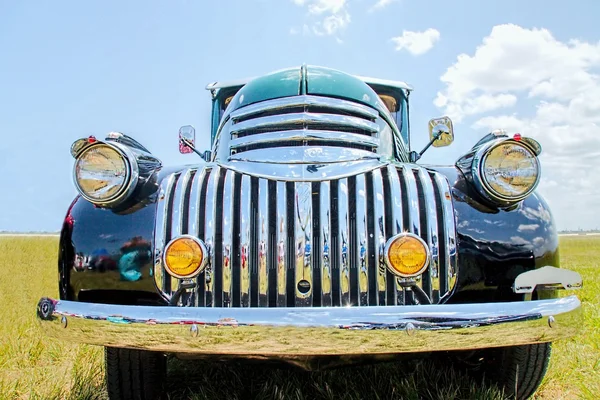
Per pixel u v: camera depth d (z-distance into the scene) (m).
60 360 3.18
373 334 1.54
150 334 1.62
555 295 1.96
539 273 1.87
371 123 2.45
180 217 1.92
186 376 2.78
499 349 2.23
